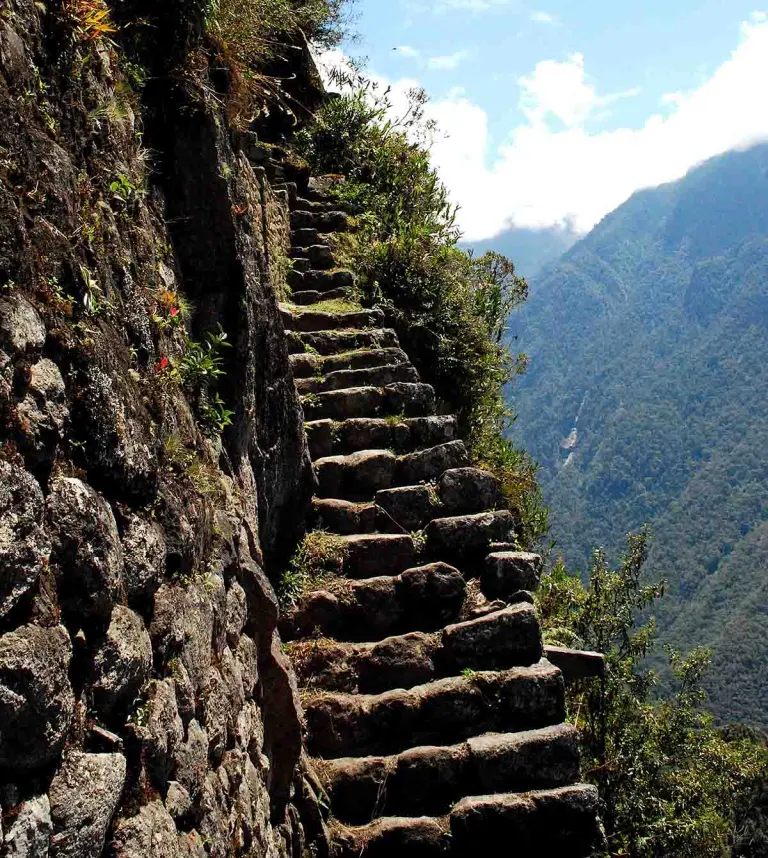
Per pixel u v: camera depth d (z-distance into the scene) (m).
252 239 4.09
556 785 3.93
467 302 9.40
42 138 2.00
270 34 7.00
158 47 3.55
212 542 2.94
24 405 1.65
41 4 2.18
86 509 1.81
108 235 2.45
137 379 2.46
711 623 177.62
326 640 4.65
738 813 13.88
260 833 3.03
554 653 5.31
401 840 3.72
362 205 10.79
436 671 4.49
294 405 4.86
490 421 9.35
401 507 5.52
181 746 2.26
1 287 1.64
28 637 1.51
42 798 1.53
